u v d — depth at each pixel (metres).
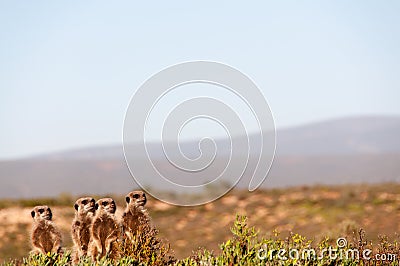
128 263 41.47
